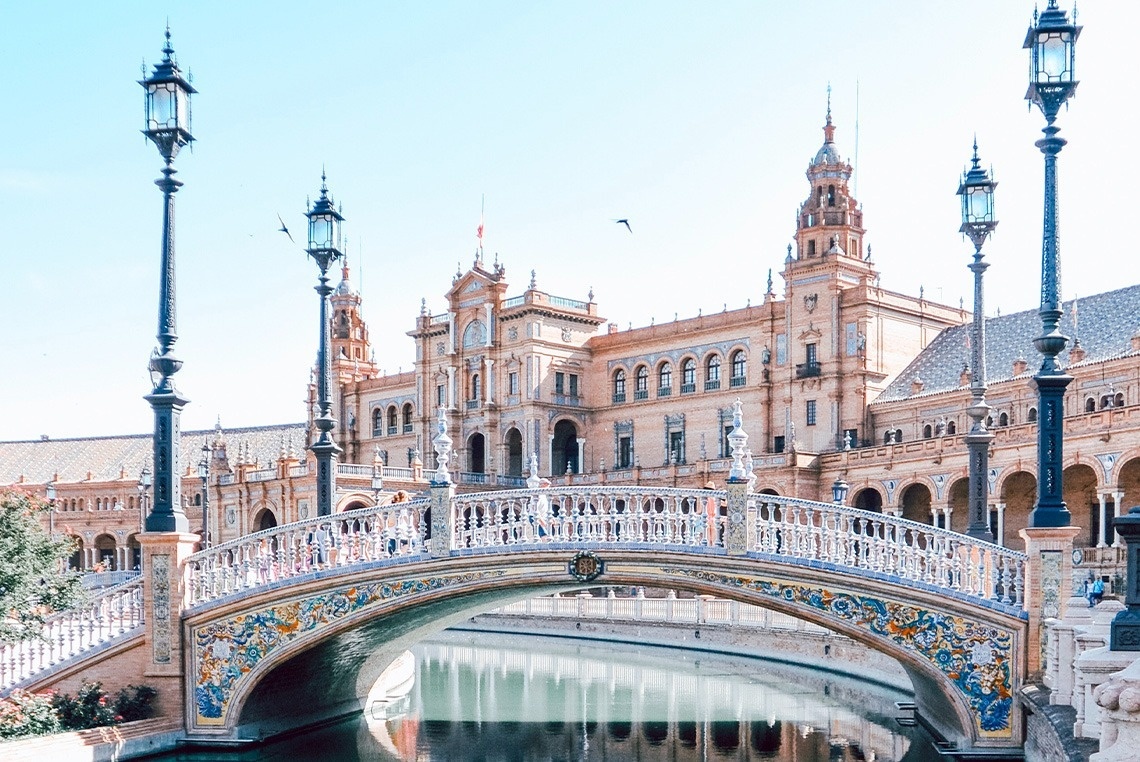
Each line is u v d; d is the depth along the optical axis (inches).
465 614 1269.7
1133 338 2534.5
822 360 3464.6
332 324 5206.7
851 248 3526.1
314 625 996.6
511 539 976.9
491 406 4256.9
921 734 1125.1
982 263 1204.5
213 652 1009.5
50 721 928.3
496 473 4227.4
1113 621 613.3
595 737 1156.5
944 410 3110.2
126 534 4692.4
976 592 893.2
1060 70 892.6
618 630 2237.9
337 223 1235.9
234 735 1002.7
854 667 1610.5
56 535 1282.0
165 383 1030.4
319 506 1213.1
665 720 1256.8
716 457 3841.0
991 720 879.7
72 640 1040.8
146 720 982.4
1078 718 666.8
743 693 1471.5
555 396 4210.1
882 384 3408.0
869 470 3006.9
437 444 997.2
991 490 2549.2
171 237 1029.2
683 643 2065.7
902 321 3496.6
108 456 5182.1
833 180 3535.9
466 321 4397.1
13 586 1091.3
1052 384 880.9
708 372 3937.0
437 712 1330.0
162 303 1026.1
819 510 928.9
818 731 1166.3
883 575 902.4
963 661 887.7
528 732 1186.6
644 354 4143.7
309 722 1199.6
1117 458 2250.2
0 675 1026.1
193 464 5024.6
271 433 5349.4
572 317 4271.7
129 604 1051.9
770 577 927.7
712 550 936.3
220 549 1025.5
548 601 2415.1
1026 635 869.8
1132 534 603.8
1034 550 869.8
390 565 981.8
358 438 5007.4
